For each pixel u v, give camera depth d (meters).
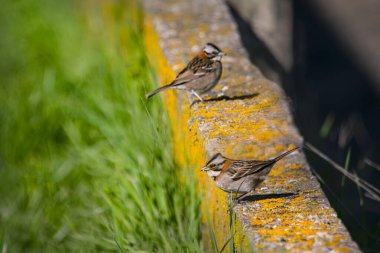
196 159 9.78
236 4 14.12
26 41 17.50
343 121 15.20
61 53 16.38
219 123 9.77
